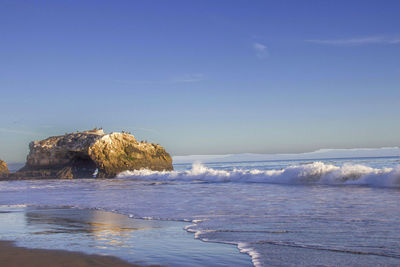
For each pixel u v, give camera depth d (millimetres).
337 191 18078
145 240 8352
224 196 17938
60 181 43500
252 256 6625
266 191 19906
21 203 18188
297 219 10203
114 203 16641
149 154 56688
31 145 59719
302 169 25609
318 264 6047
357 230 8406
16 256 7109
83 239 8680
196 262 6406
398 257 6246
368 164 57969
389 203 12805
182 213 12484
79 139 55156
